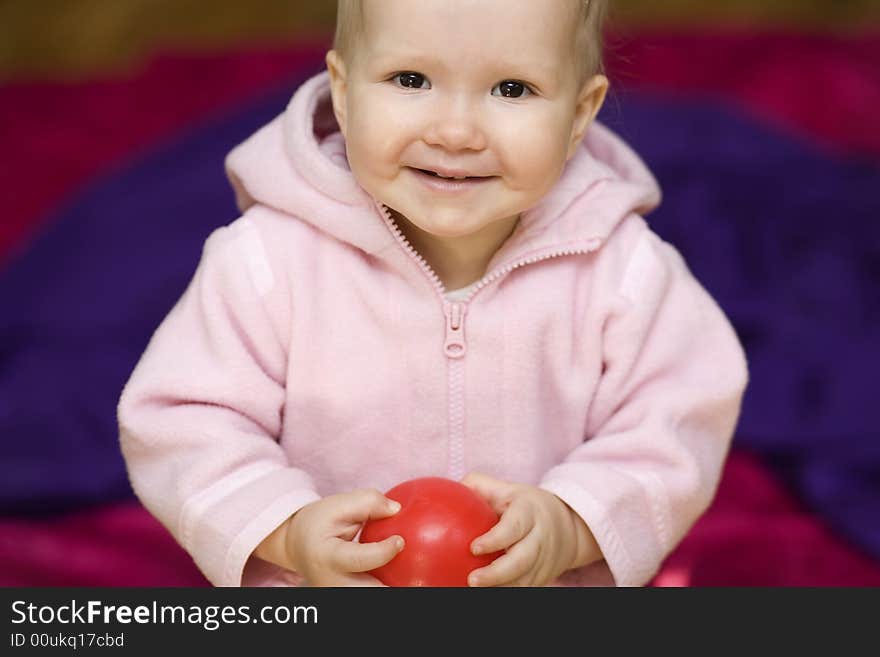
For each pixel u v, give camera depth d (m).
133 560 2.94
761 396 3.46
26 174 4.80
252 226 2.13
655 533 2.05
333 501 1.85
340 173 2.04
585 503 1.97
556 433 2.16
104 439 3.29
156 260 3.91
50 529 3.05
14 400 3.37
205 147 4.64
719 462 2.20
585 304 2.13
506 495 1.92
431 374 2.10
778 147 4.63
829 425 3.36
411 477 2.14
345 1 1.97
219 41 6.66
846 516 3.08
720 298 3.83
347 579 1.82
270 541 1.93
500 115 1.85
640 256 2.17
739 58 5.71
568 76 1.91
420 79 1.86
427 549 1.78
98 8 6.58
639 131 4.59
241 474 1.98
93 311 3.72
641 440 2.07
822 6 6.85
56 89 5.47
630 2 6.71
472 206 1.89
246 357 2.07
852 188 4.43
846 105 5.41
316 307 2.08
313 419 2.12
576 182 2.13
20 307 3.77
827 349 3.62
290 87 5.08
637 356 2.14
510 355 2.09
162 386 2.06
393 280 2.10
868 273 4.08
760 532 3.05
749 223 4.19
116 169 4.74
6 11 6.48
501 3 1.81
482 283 2.08
